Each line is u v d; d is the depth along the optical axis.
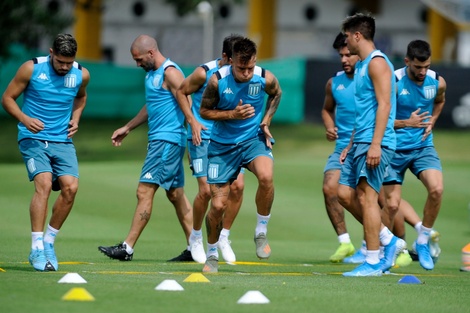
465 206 60.31
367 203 29.25
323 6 154.38
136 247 41.06
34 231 29.45
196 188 61.50
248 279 28.14
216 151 30.02
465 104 90.31
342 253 36.59
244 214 54.59
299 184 65.56
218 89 29.28
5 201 55.22
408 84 34.47
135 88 98.25
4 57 90.50
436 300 24.22
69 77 30.08
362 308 22.33
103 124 96.19
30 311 20.19
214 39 151.25
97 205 55.19
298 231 51.31
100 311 20.47
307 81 94.69
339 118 37.56
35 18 90.00
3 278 25.92
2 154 87.50
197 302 22.14
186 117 32.44
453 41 137.50
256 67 29.77
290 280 28.14
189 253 35.44
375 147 28.38
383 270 30.05
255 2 135.62
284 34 153.62
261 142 30.47
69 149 30.33
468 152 84.81
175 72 34.72
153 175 34.72
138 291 23.58
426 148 35.06
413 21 155.50
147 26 151.75
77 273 27.70
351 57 36.88
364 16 29.08
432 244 34.41
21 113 29.39
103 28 151.12
